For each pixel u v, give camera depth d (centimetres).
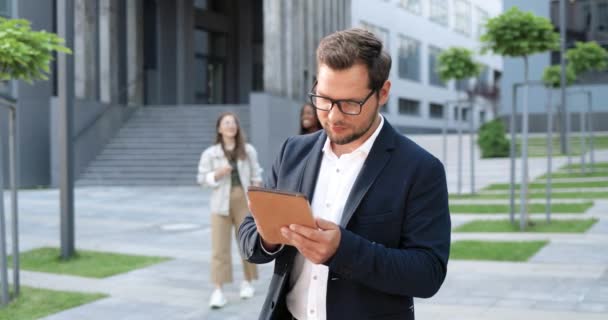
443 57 2458
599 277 675
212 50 3086
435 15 4562
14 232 632
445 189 202
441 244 195
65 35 838
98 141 2138
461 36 5022
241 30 3155
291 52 2175
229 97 3134
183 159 2089
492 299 598
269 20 2045
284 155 225
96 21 2216
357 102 186
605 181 1623
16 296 630
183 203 1523
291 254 209
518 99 3512
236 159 621
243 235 215
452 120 4875
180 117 2302
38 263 806
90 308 600
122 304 615
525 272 708
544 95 3450
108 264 802
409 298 206
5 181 1958
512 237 936
